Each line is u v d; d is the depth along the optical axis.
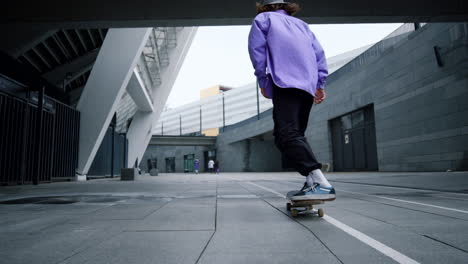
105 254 1.28
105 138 17.72
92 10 9.45
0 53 9.85
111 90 13.38
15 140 9.10
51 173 10.92
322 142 29.14
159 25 10.03
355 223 1.91
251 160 48.78
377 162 21.88
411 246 1.34
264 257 1.20
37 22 9.52
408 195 3.91
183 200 3.58
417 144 17.03
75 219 2.22
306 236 1.56
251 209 2.67
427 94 16.30
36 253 1.30
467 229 1.71
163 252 1.30
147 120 26.47
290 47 2.29
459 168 14.22
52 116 11.20
